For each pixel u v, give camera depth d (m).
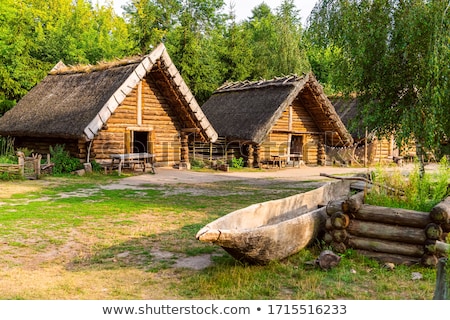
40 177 16.86
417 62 10.72
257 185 16.58
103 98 19.08
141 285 5.79
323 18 11.82
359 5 11.20
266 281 5.86
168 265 6.60
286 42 43.06
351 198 7.07
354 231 7.04
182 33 37.53
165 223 9.41
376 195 7.67
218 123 25.62
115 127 20.77
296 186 16.39
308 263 6.60
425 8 10.27
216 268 6.39
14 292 5.47
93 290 5.60
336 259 6.40
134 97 21.53
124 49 40.31
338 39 11.62
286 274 6.20
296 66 42.31
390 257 6.77
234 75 39.75
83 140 19.45
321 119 26.78
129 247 7.53
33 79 32.72
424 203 7.39
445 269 4.78
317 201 9.65
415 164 8.84
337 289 5.66
